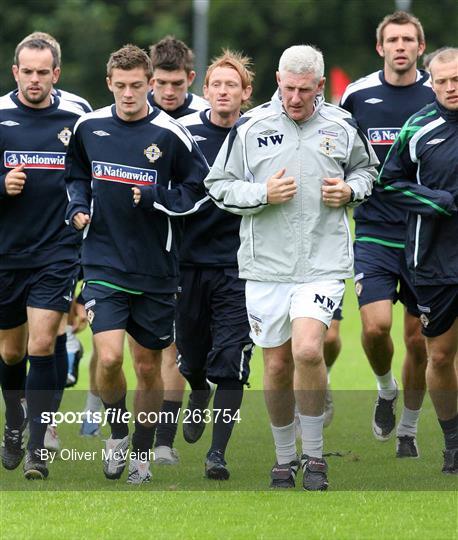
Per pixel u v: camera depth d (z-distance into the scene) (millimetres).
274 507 24328
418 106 32062
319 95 26250
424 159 27078
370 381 42625
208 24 165875
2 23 164500
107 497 25578
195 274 29891
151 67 27250
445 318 27672
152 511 24109
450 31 164250
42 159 29203
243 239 26438
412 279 27922
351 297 71125
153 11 170375
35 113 29359
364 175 26484
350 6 164000
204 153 30281
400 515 23531
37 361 28641
